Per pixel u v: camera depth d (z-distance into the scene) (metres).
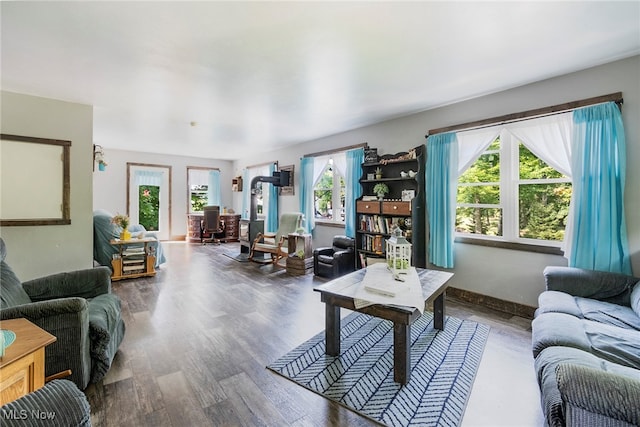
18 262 3.29
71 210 3.58
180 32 2.10
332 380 1.93
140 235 4.98
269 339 2.52
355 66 2.64
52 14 1.88
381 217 4.27
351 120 4.43
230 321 2.89
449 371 2.02
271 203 6.93
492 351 2.30
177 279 4.44
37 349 1.25
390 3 1.78
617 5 1.80
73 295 2.30
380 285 2.24
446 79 2.93
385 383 1.90
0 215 3.20
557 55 2.45
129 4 1.78
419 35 2.14
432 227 3.73
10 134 3.23
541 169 3.09
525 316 3.06
